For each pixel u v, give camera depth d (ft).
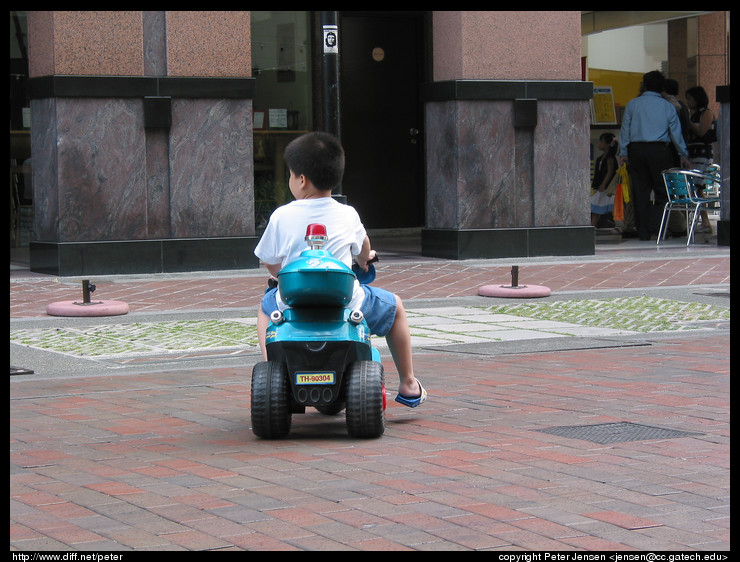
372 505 16.15
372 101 77.46
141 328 36.70
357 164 77.36
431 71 78.74
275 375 20.49
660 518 15.43
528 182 59.52
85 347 32.89
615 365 29.17
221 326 37.09
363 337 20.48
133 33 51.67
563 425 21.76
